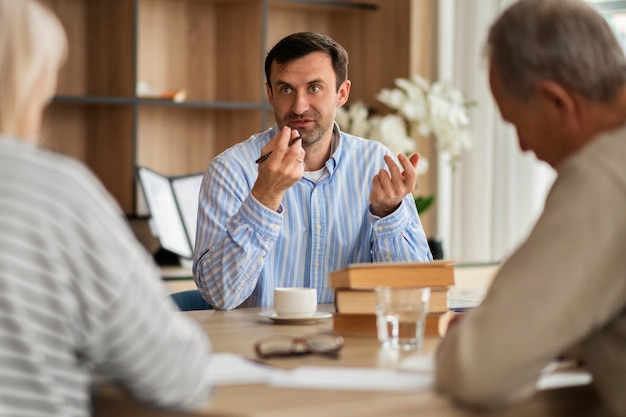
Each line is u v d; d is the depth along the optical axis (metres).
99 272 1.29
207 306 2.90
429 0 5.23
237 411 1.32
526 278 1.42
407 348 1.86
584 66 1.51
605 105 1.53
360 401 1.39
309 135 2.94
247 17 4.95
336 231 2.95
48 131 4.68
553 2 1.56
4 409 1.26
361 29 5.39
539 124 1.58
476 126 5.27
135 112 4.57
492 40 1.61
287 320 2.24
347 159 3.03
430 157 5.36
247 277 2.63
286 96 2.95
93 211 1.31
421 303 1.86
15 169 1.29
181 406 1.37
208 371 1.57
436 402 1.41
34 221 1.27
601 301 1.41
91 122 4.76
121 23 4.61
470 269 4.51
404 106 4.65
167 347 1.35
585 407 1.56
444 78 5.32
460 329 1.46
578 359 1.75
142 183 4.42
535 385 1.45
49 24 1.35
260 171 2.59
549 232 1.42
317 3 5.11
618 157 1.44
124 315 1.30
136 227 4.57
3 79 1.30
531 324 1.39
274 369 1.62
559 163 1.60
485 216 5.27
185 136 5.02
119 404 1.44
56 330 1.27
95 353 1.32
